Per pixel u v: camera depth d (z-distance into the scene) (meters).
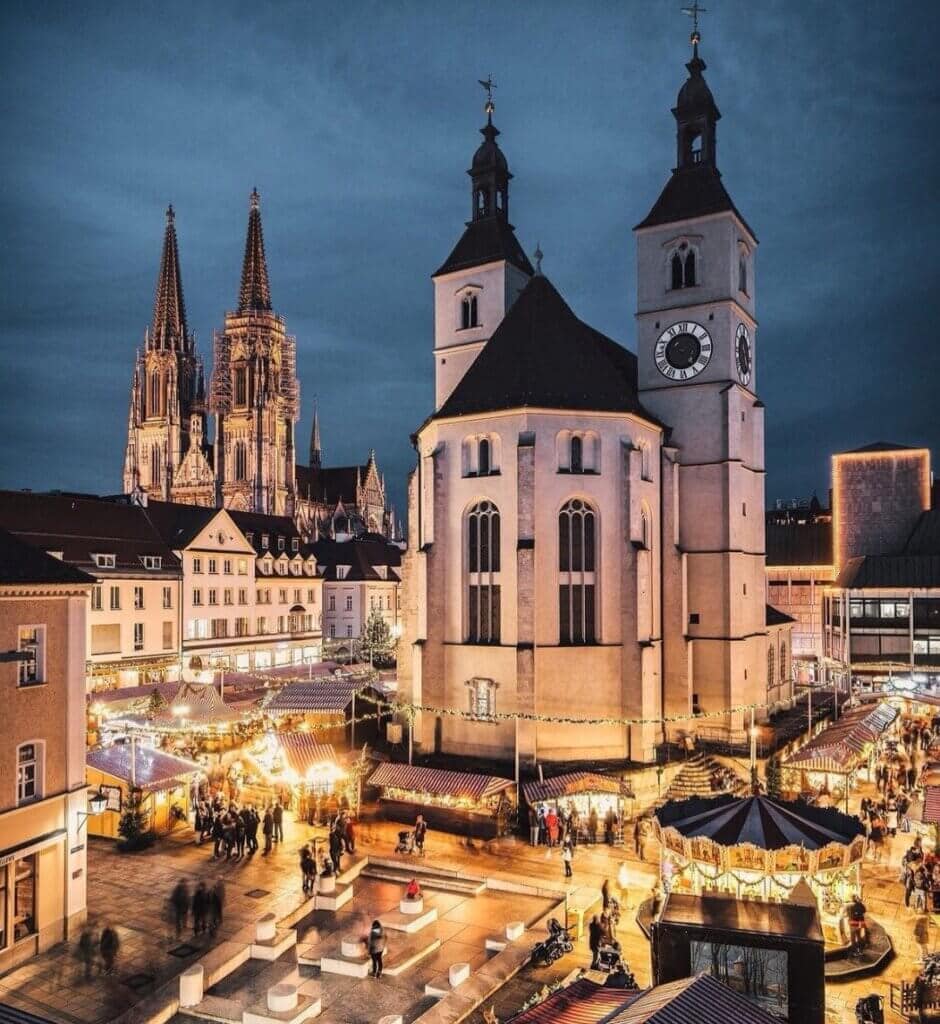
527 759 47.66
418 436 56.97
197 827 41.28
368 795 46.91
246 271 198.00
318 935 30.38
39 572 29.97
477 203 66.38
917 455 92.94
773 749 53.97
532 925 31.09
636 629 49.53
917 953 28.62
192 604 91.69
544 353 52.69
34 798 29.36
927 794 34.28
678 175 60.97
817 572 99.50
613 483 50.81
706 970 21.50
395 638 112.75
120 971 27.66
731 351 57.81
